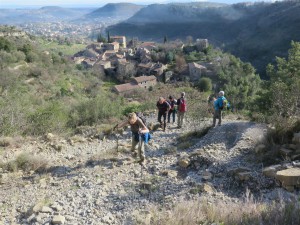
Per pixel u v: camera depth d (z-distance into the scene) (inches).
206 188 290.0
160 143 491.8
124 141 529.7
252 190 286.2
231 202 257.4
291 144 340.2
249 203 225.0
